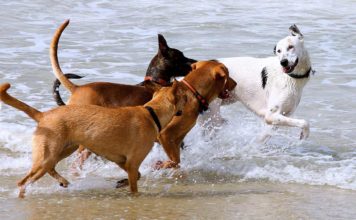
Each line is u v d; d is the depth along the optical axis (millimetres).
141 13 23766
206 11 24078
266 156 11789
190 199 9398
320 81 16297
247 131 13180
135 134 9398
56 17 23031
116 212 8656
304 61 12195
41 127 9055
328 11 24156
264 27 21641
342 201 9211
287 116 12680
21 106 9039
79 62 17625
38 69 16875
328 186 10039
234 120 13781
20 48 18844
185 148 12172
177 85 9805
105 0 25953
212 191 9891
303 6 25078
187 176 10820
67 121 9117
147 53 18594
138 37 20422
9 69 16766
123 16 23312
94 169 11086
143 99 11234
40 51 18609
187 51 18719
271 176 10648
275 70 12570
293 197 9453
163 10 24203
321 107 14578
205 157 11750
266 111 12617
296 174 10672
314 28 21453
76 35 20609
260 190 9914
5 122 13383
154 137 9648
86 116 9227
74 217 8383
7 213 8492
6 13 23141
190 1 25859
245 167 11125
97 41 19906
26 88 15383
